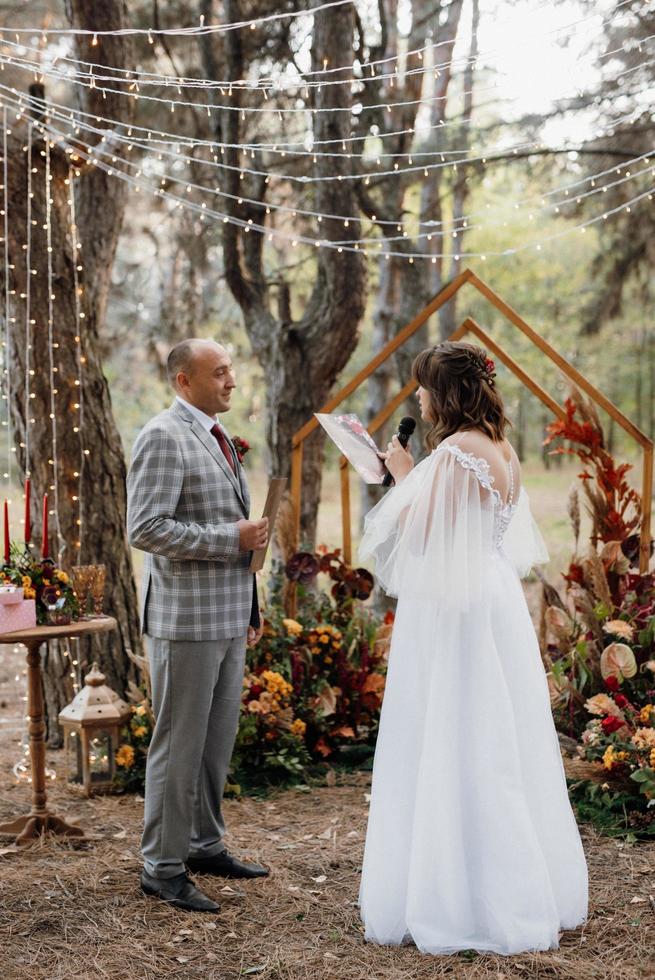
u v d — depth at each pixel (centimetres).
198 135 701
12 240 468
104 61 488
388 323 790
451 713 263
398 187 658
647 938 267
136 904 293
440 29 639
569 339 1540
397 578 274
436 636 268
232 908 292
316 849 341
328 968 254
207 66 631
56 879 312
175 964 259
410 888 262
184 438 295
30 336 471
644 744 358
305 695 450
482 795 261
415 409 716
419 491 270
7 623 331
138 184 452
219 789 314
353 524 1369
